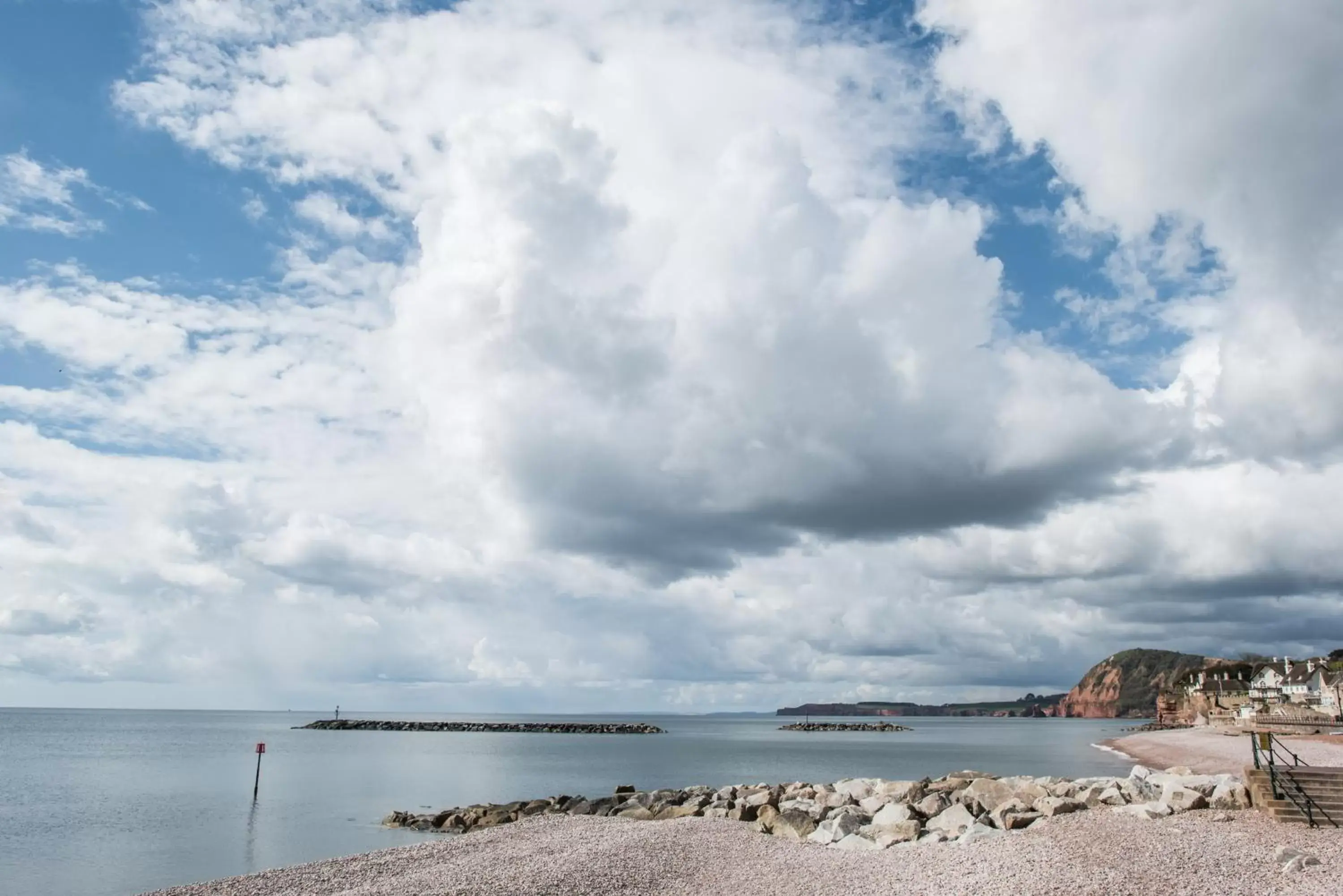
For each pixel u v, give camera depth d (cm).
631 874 2581
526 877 2578
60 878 3516
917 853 2702
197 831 4706
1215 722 12950
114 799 6209
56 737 17238
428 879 2641
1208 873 1986
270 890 2759
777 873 2566
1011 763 9281
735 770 9306
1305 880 1880
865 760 10738
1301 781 2744
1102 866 2100
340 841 4356
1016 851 2434
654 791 5659
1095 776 7162
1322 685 12988
